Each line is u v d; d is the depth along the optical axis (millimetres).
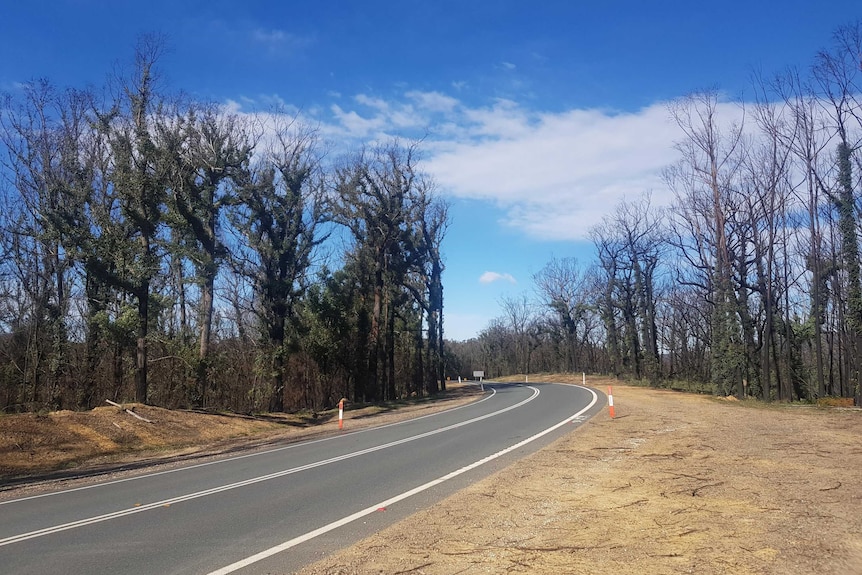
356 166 38031
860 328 23906
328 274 34844
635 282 53375
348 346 37156
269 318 29281
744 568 5277
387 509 8336
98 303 25562
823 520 6652
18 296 26844
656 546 6027
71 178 25766
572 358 72438
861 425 16375
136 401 22703
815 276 29031
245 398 30281
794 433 14578
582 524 7039
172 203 23531
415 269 46781
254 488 10328
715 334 33188
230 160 25500
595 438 14930
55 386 24375
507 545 6328
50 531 7801
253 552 6453
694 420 18266
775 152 30250
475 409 26594
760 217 32562
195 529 7539
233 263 28312
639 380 49969
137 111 22734
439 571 5594
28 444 16266
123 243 22812
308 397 35531
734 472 9680
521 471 10766
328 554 6297
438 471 11297
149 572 5898
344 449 15344
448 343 108188
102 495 10508
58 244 23547
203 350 25703
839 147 25094
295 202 29484
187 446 19078
